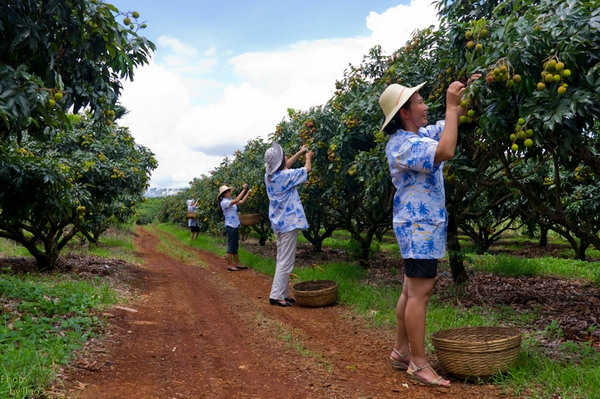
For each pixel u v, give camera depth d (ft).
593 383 8.54
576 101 9.78
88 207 26.78
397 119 10.39
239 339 13.57
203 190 64.34
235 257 31.73
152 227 121.08
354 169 19.12
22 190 18.78
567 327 13.30
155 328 14.51
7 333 10.36
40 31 12.37
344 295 19.39
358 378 10.23
